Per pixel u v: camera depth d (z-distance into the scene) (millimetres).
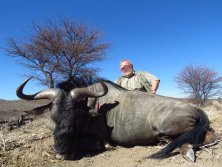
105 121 2133
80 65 7691
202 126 1843
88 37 7863
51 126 2668
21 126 3043
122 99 2131
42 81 7508
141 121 2002
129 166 1729
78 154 1992
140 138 2025
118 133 2080
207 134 1892
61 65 7531
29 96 2018
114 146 2135
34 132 2619
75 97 1935
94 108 2053
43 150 2074
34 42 7605
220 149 1811
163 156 1756
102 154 1980
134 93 2139
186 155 1715
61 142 1872
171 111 1914
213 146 1846
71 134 1884
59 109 1905
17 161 1888
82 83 2219
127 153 1959
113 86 2238
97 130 2098
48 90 1989
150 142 2029
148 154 1879
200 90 6973
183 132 1866
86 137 2072
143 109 2020
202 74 7004
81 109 1948
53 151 2023
